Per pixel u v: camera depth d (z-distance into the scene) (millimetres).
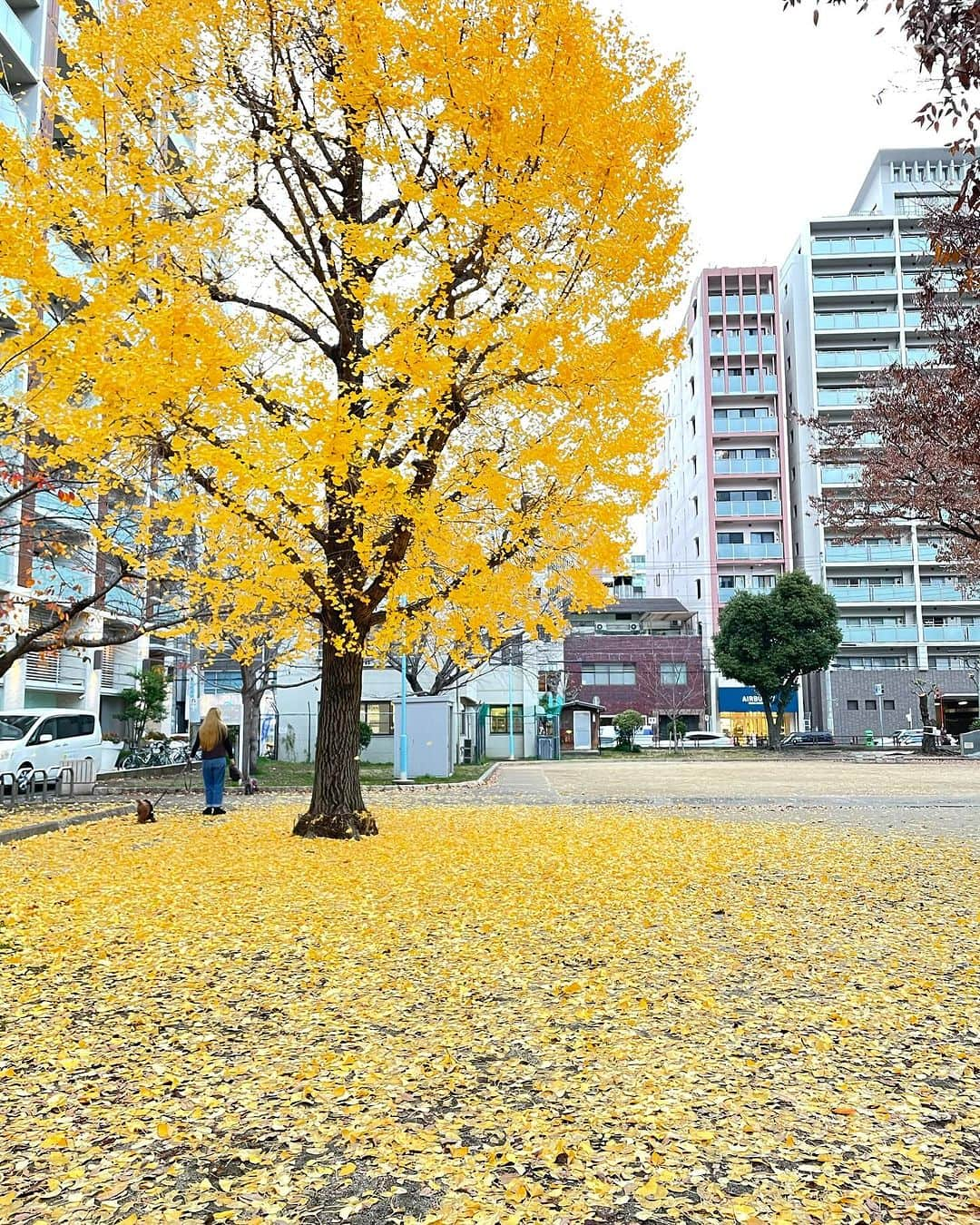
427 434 9094
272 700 33781
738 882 8164
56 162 7996
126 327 7500
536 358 8273
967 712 48938
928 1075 3760
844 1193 2789
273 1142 3197
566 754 46500
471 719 36438
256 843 10422
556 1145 3094
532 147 8109
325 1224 2684
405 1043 4164
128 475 10539
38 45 20766
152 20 8484
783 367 57094
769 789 21031
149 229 7848
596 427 9102
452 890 7688
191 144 12500
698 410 58031
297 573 9109
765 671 44625
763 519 55562
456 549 9359
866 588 53625
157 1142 3219
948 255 7898
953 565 24453
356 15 8180
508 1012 4582
